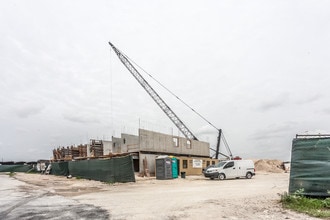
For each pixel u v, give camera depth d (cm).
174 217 718
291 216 672
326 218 643
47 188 1836
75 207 933
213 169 2647
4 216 793
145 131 3344
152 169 3294
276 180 2427
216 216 709
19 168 6650
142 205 951
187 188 1678
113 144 4366
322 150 870
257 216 686
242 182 2184
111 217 739
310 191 860
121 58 7344
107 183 2267
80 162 3156
